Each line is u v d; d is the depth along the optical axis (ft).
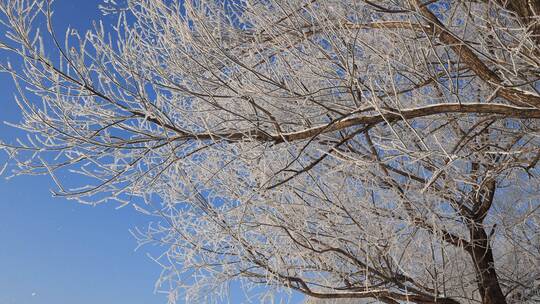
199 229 17.30
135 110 11.81
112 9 13.46
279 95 12.57
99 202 12.37
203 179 16.34
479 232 17.81
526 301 19.51
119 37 11.79
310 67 12.69
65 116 11.27
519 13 11.82
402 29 13.60
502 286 19.81
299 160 16.31
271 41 13.65
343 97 14.07
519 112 11.45
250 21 14.15
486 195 17.17
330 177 16.76
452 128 16.39
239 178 16.66
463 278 18.30
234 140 12.25
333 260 17.42
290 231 17.16
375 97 10.59
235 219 16.89
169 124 12.19
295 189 16.79
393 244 16.29
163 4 12.46
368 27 13.08
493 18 12.48
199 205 16.57
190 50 12.65
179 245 17.31
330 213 16.83
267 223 17.01
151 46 12.62
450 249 18.97
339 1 13.61
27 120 11.28
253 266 17.39
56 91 11.12
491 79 12.11
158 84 11.70
